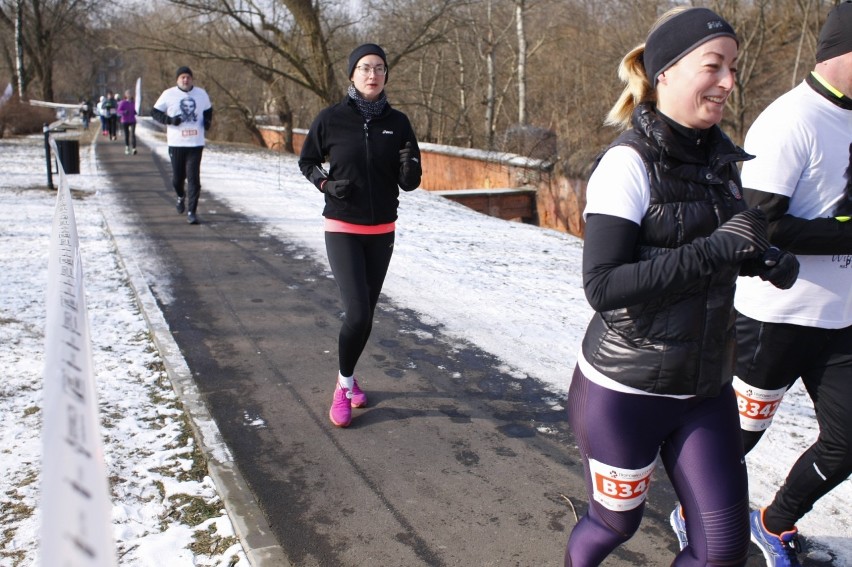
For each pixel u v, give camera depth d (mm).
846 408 2654
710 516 2164
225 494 3357
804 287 2730
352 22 24906
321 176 3963
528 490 3580
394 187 4094
